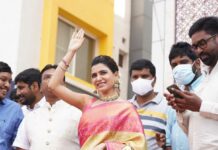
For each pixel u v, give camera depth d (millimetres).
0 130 5082
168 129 4949
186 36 7391
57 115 4750
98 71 4156
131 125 3873
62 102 4852
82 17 11727
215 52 3699
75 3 11547
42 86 4902
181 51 4891
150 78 5234
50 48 10523
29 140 4797
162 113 5125
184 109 3672
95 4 12188
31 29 10398
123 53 14445
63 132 4629
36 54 10438
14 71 9852
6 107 5258
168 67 7387
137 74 5234
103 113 3938
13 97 5902
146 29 14664
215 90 3637
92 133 3865
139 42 14484
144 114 5145
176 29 7543
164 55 7535
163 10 7809
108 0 12656
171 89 3578
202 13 7293
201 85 3859
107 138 3834
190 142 3783
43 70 5035
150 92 5238
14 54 9961
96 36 12391
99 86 4129
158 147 4941
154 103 5215
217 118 3586
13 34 10109
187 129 3967
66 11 11258
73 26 11742
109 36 12508
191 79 4496
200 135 3648
